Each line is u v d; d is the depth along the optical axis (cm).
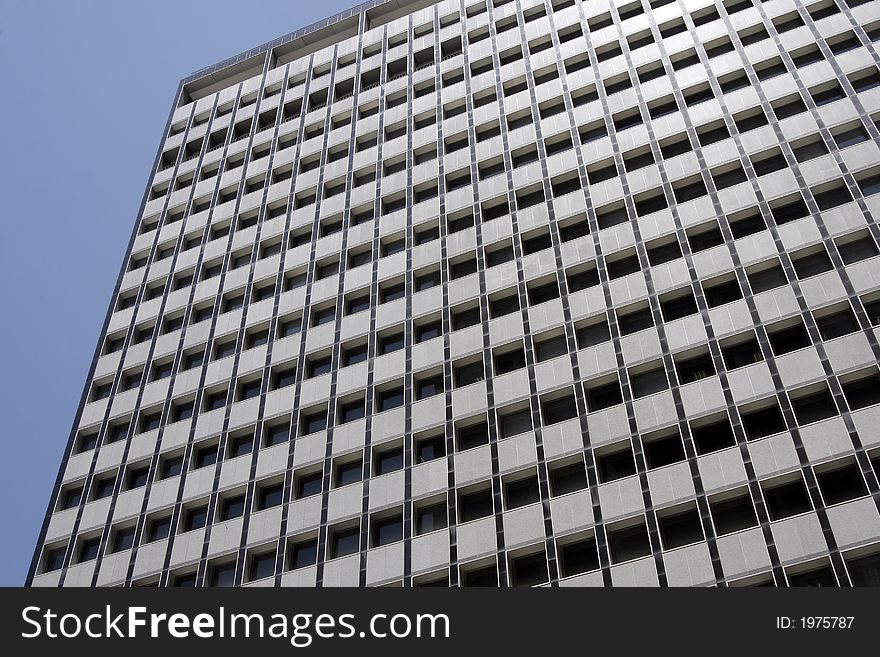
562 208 6203
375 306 6294
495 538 4800
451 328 5875
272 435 5897
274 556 5275
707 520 4438
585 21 7512
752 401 4766
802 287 5103
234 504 5647
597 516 4666
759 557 4238
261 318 6662
